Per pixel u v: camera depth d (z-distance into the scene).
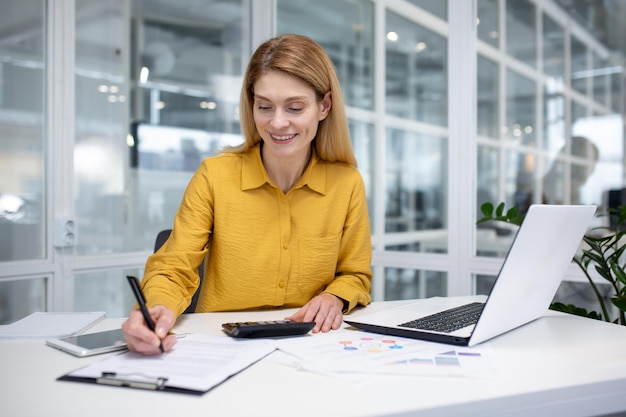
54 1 2.31
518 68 2.30
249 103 1.37
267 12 3.00
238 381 0.76
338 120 1.41
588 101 2.12
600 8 2.09
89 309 2.46
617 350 0.94
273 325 1.00
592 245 1.61
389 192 2.70
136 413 0.65
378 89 2.73
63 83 2.34
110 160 2.52
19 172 2.26
